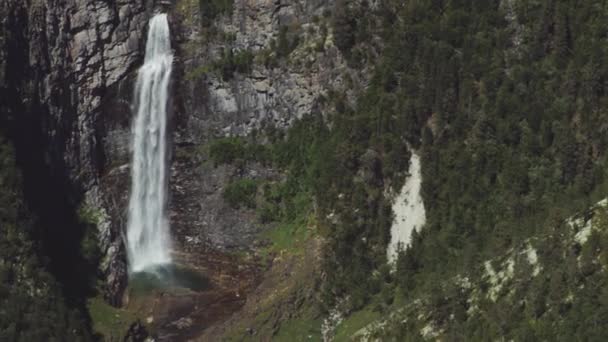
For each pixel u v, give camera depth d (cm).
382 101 15450
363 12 16112
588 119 13600
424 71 15162
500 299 12769
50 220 16288
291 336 14862
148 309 16212
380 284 14612
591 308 11750
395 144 15088
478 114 14525
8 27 16112
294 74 16450
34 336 14412
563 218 12912
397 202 15000
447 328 13075
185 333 15725
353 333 14225
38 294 14912
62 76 16775
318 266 15212
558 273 12256
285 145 16550
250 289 16238
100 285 16300
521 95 14262
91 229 16725
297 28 16638
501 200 13888
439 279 13912
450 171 14525
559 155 13688
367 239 15112
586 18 14238
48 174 16525
